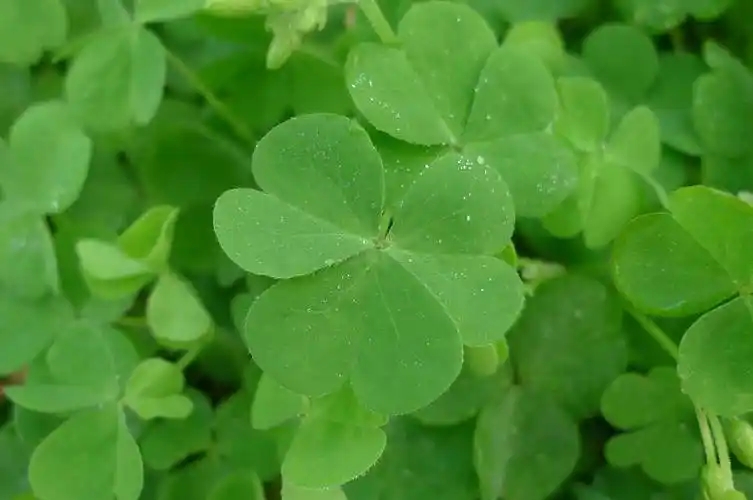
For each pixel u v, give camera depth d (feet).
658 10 0.83
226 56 0.80
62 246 0.78
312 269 0.70
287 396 0.73
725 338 0.73
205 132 0.81
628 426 0.77
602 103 0.77
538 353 0.78
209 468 0.78
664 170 0.81
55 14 0.78
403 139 0.74
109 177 0.81
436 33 0.75
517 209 0.75
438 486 0.77
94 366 0.75
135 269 0.75
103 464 0.74
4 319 0.77
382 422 0.71
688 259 0.74
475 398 0.77
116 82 0.77
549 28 0.81
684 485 0.78
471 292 0.70
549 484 0.77
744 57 0.85
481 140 0.75
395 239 0.71
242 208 0.70
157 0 0.76
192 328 0.75
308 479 0.70
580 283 0.78
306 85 0.80
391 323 0.70
